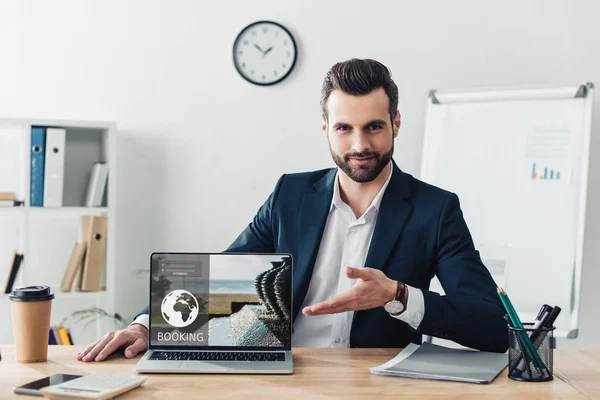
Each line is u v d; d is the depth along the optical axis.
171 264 1.41
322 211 1.77
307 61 3.30
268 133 3.32
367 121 1.58
